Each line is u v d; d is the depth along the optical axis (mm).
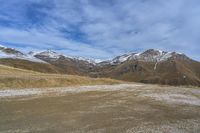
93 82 76750
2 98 34938
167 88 69688
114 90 58000
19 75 63188
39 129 21297
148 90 61062
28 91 44375
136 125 24672
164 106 37906
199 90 68812
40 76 66062
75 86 61656
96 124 24219
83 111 30438
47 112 28375
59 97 40719
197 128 24594
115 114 29797
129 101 41281
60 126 22703
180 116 30656
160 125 25094
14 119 24156
